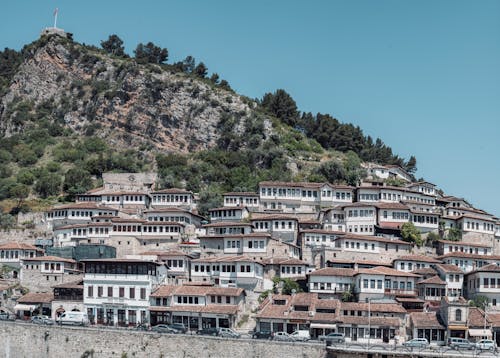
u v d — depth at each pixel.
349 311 145.00
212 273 165.25
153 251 182.25
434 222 192.50
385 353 121.50
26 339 141.38
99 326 141.00
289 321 142.38
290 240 183.00
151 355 132.75
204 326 147.50
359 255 175.00
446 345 133.00
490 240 196.38
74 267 177.00
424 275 162.75
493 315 143.25
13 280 175.75
